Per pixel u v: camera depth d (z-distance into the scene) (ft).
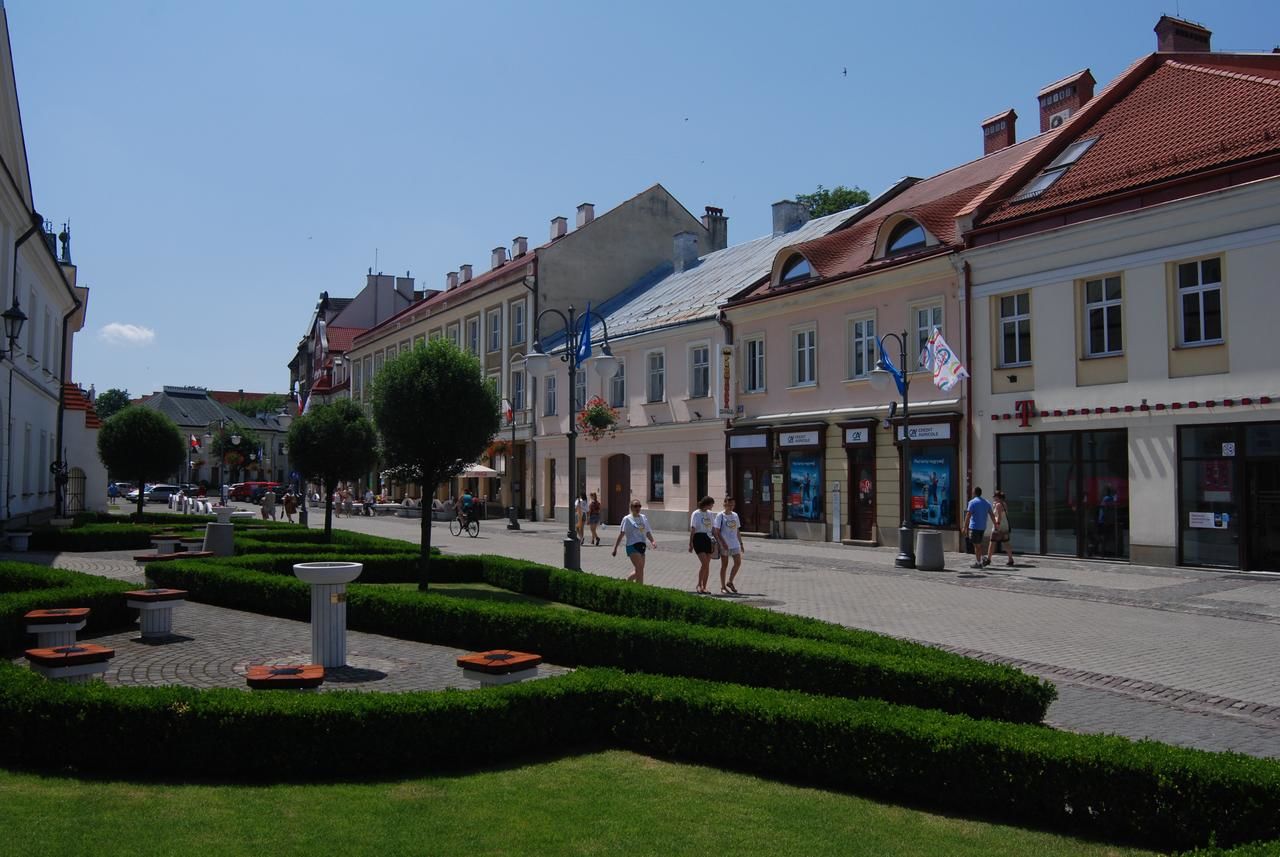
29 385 90.43
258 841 16.98
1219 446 64.49
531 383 150.82
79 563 66.44
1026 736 20.01
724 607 37.22
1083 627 44.04
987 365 79.00
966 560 74.79
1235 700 30.66
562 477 142.92
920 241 86.38
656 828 18.31
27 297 90.38
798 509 98.17
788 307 99.45
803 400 98.12
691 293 127.75
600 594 46.29
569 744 24.61
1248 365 62.64
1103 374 71.00
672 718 23.81
